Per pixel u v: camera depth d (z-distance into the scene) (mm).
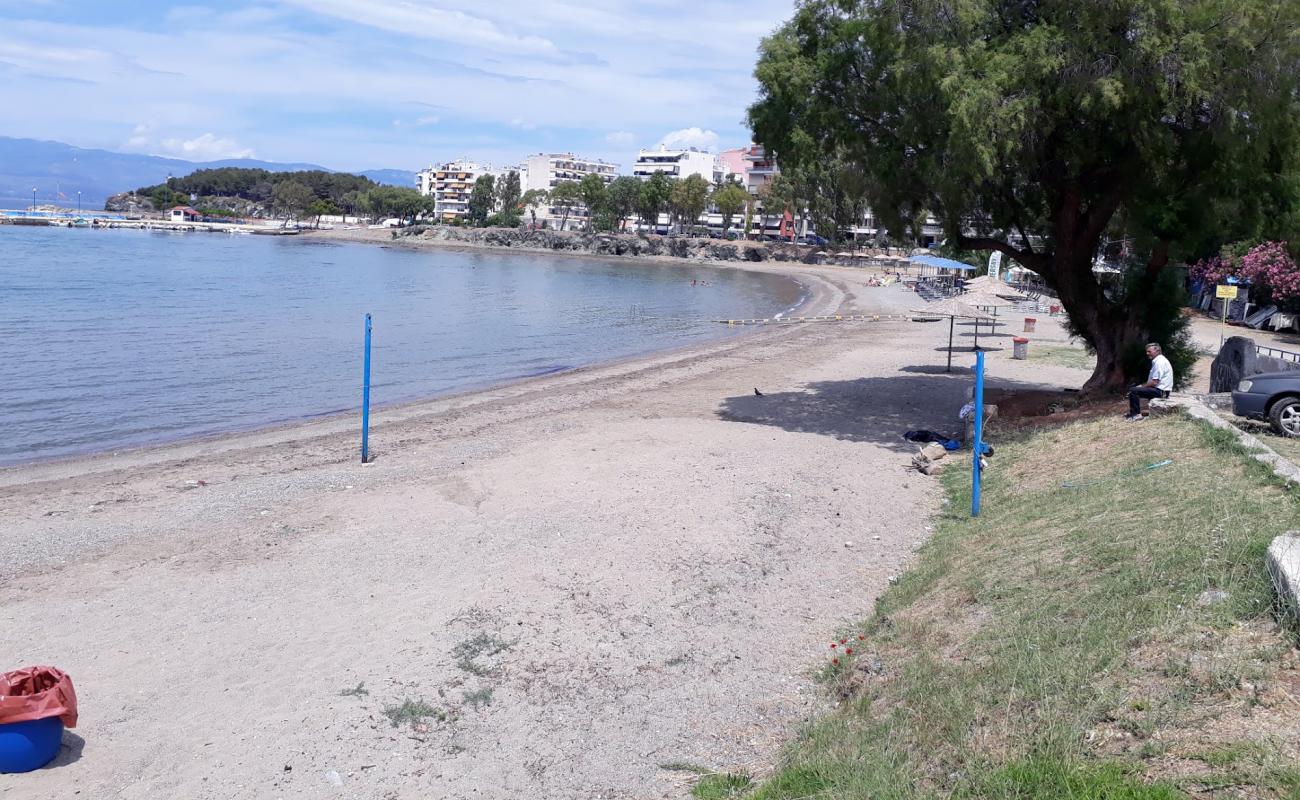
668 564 12367
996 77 17047
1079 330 22281
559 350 42469
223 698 8773
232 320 48719
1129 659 6941
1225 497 10172
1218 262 49219
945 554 11922
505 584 11648
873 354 37812
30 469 18859
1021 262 21828
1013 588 9453
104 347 37094
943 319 53156
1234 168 18000
